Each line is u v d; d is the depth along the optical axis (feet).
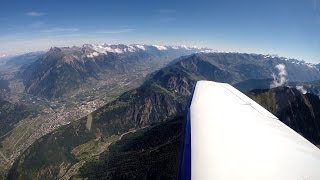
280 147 41.16
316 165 37.06
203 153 35.50
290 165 35.78
